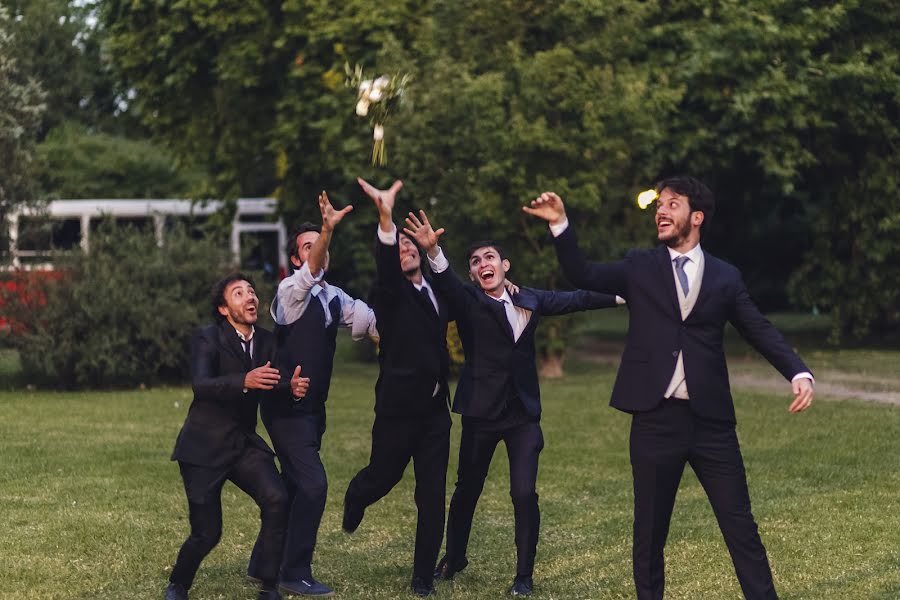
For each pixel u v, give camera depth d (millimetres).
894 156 21516
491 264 6973
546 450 11875
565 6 17844
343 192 21094
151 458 11422
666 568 7242
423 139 17766
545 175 18016
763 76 19469
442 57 18031
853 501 9109
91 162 32688
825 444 11852
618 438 12602
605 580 6984
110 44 21703
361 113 6715
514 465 6871
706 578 7000
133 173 32875
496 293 6988
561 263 5699
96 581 7055
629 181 19469
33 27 35750
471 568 7398
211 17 20094
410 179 18578
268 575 6355
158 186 32875
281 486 6395
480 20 18281
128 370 17938
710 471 5617
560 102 17688
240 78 20156
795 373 5469
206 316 18688
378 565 7438
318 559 7605
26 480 10250
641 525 5664
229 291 6484
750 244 31531
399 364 6617
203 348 6438
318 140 20281
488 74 17609
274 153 21062
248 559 7617
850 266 22344
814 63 20094
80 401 16203
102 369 17875
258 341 6566
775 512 8719
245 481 6438
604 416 14258
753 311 5629
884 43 20641
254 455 6461
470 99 17328
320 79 19656
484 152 17734
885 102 21219
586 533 8297
